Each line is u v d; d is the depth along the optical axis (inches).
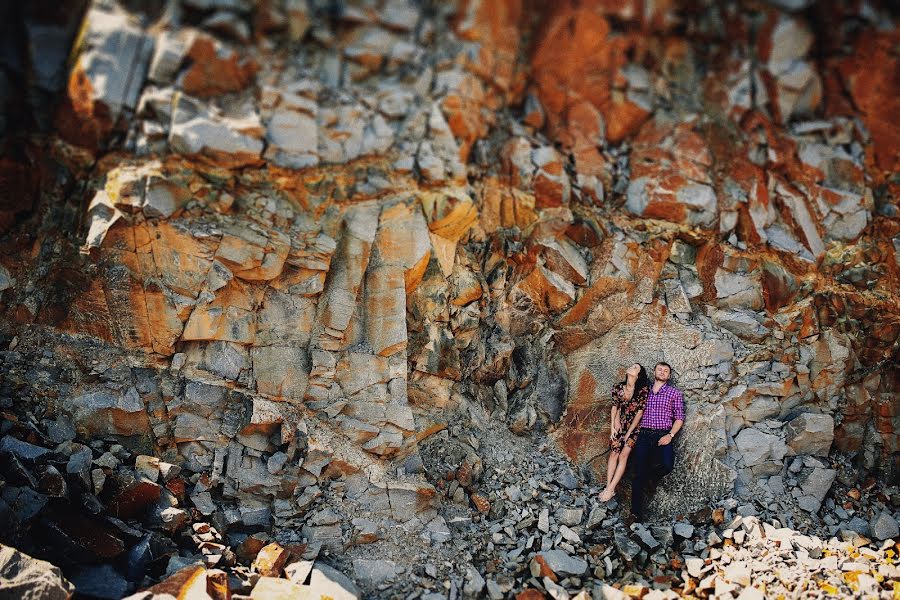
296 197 213.3
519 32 247.0
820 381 242.5
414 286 230.4
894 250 236.8
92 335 200.5
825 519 224.4
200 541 188.2
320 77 221.3
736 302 245.4
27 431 187.5
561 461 243.1
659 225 245.4
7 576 154.5
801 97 244.8
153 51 199.3
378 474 212.8
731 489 227.8
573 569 199.6
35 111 196.7
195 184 201.0
